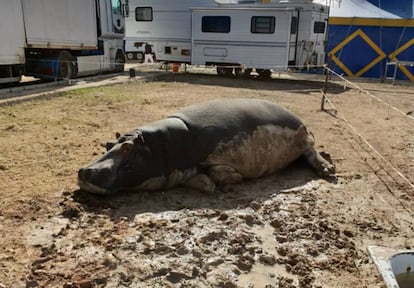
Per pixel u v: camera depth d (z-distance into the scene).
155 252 4.50
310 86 19.08
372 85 19.97
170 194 5.98
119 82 17.72
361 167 7.57
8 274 4.04
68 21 16.77
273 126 6.71
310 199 6.11
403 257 4.68
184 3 21.73
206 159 6.16
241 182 6.52
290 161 7.20
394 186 6.74
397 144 9.15
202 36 21.19
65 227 4.95
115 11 20.86
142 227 5.00
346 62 22.84
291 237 4.99
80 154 7.69
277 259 4.53
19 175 6.55
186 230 4.95
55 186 6.11
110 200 5.65
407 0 22.45
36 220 5.11
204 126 6.21
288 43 19.52
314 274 4.31
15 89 14.48
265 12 19.52
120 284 3.97
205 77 21.17
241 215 5.40
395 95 16.91
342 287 4.12
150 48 23.19
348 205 5.99
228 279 4.11
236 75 21.94
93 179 5.56
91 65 19.52
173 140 5.99
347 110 13.05
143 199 5.75
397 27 21.53
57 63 16.80
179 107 12.40
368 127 10.68
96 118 10.66
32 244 4.57
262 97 15.18
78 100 13.02
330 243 4.90
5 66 14.45
